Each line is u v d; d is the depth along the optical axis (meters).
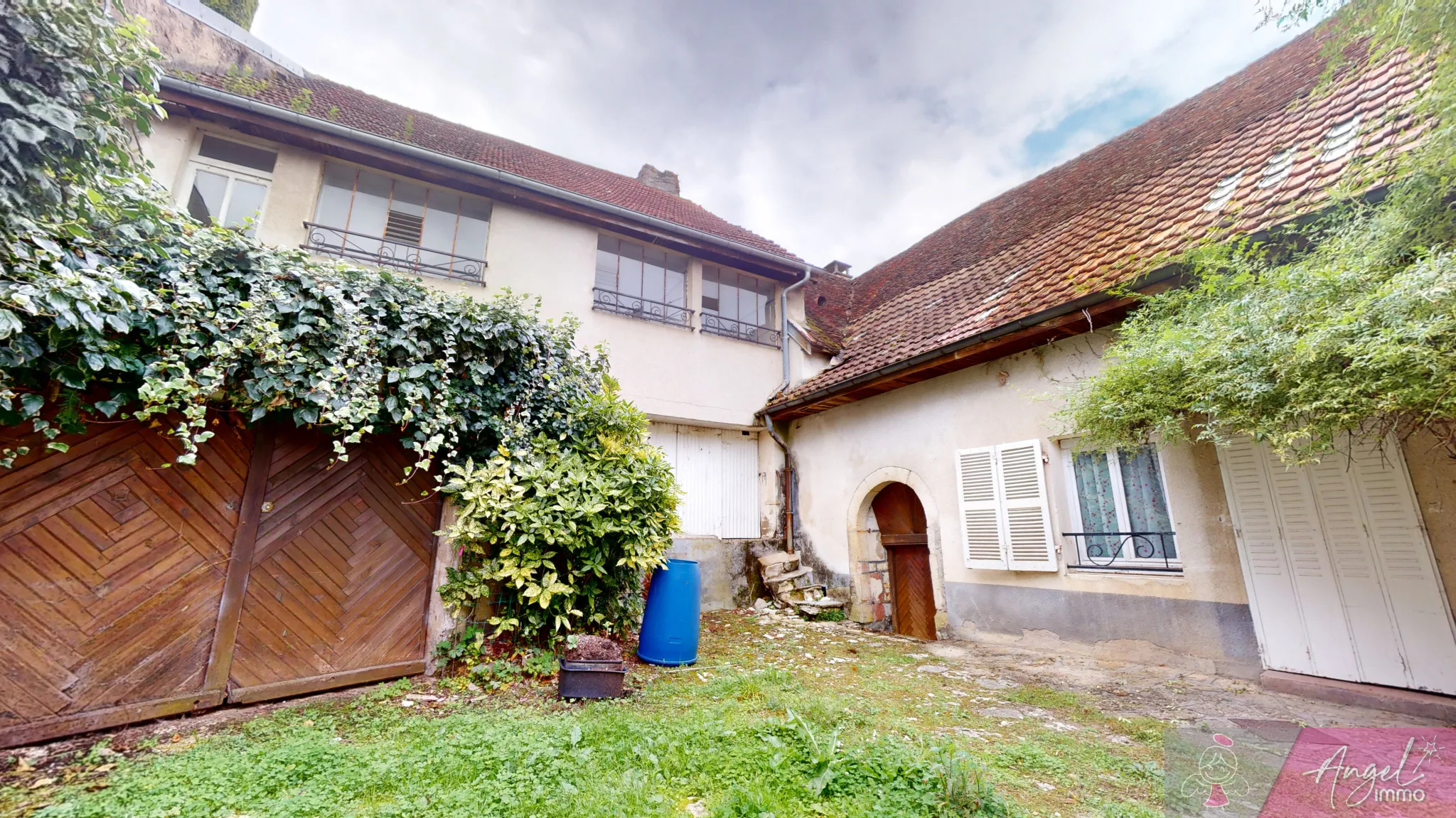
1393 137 3.84
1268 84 6.35
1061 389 5.29
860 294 11.21
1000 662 4.96
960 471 6.14
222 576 3.34
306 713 3.19
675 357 7.81
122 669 2.95
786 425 8.81
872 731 3.16
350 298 3.82
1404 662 3.45
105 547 2.99
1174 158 6.55
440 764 2.51
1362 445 3.77
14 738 2.61
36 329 2.58
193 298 3.01
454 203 6.70
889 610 7.50
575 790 2.29
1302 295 2.94
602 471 4.89
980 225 9.66
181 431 2.91
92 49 2.78
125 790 2.21
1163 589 4.61
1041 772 2.64
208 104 5.36
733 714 3.38
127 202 3.08
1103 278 5.04
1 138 2.38
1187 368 3.35
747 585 8.02
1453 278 2.32
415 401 3.88
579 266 7.22
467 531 4.04
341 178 6.17
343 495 3.90
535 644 4.43
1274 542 4.07
